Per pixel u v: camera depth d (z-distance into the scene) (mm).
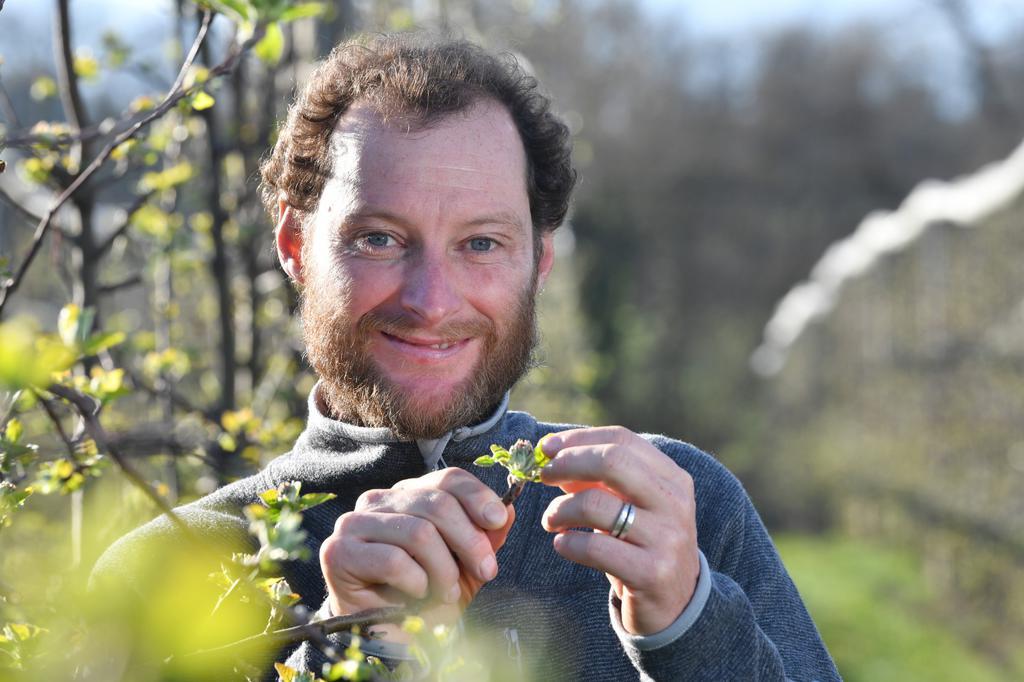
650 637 1296
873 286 11141
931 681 6684
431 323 1442
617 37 21078
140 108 2049
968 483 9242
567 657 1604
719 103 23094
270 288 3129
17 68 3262
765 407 14469
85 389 1136
